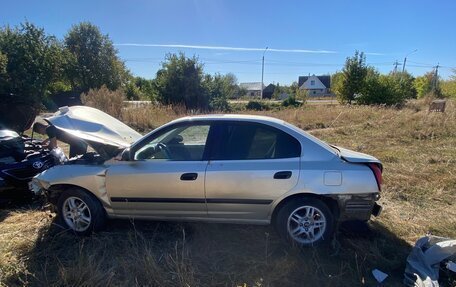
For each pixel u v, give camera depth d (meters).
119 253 3.62
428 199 5.23
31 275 3.24
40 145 6.14
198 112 17.52
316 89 87.62
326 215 3.56
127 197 3.87
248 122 3.74
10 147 5.49
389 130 11.87
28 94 13.94
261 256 3.53
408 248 3.69
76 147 5.18
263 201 3.58
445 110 16.20
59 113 4.57
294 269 3.26
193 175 3.65
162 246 3.78
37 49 15.20
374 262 3.39
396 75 27.36
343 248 3.65
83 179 3.95
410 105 24.22
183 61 22.88
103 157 4.14
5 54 13.95
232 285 3.04
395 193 5.45
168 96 22.83
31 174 5.28
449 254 3.16
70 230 4.10
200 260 3.48
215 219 3.77
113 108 14.45
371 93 25.19
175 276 3.14
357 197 3.49
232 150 3.68
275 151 3.62
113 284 3.05
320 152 3.59
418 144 9.61
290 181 3.51
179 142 3.87
